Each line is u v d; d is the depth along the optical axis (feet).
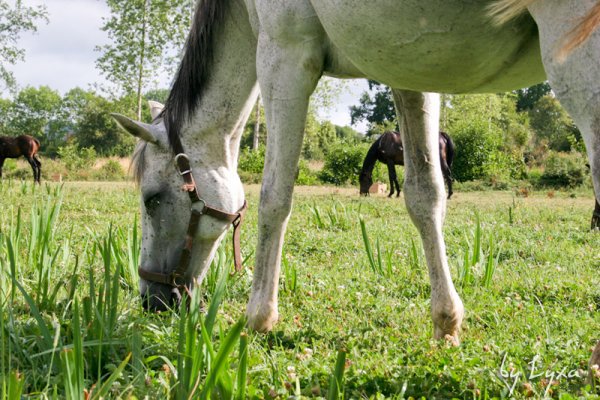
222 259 15.28
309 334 11.55
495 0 6.98
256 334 10.84
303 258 21.76
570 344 10.48
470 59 7.86
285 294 15.19
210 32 11.82
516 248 23.47
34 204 16.90
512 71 8.28
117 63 97.30
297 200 54.19
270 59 10.59
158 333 10.37
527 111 216.33
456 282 16.70
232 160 12.69
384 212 40.96
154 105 14.05
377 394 7.97
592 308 13.74
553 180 85.51
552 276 17.52
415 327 12.20
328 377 8.74
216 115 12.18
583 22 5.76
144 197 12.43
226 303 14.33
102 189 62.80
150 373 8.74
